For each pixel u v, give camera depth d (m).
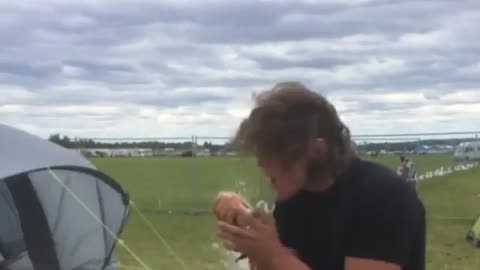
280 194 2.17
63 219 6.10
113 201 6.34
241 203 2.20
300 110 2.10
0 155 5.47
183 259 10.62
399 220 2.11
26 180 5.96
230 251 2.33
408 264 2.15
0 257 5.89
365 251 2.12
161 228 14.00
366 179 2.18
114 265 6.47
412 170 14.41
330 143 2.12
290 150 2.07
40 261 5.93
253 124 2.10
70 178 6.06
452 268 10.47
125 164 24.78
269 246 2.06
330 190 2.20
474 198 19.17
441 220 15.24
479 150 21.25
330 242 2.19
